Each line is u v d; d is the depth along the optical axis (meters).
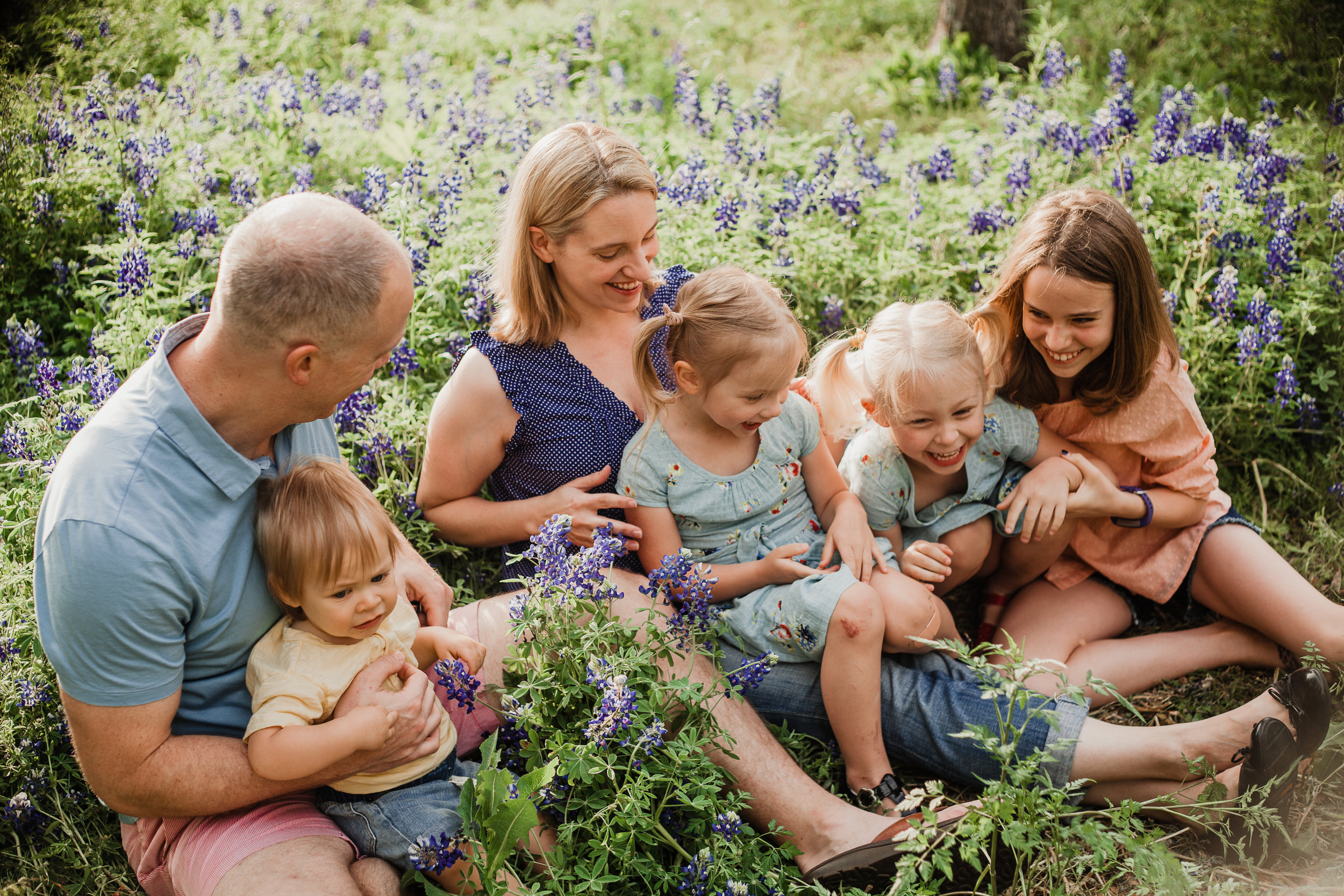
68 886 2.68
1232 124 5.30
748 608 3.06
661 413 3.10
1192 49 7.27
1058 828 2.44
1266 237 4.76
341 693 2.45
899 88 7.57
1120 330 3.15
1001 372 3.34
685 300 2.94
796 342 2.89
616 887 2.55
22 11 6.77
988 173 5.39
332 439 2.80
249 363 2.23
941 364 2.98
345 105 6.18
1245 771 2.60
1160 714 3.29
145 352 3.70
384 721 2.38
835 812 2.69
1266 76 6.80
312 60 7.65
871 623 2.86
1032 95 6.32
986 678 2.55
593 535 2.78
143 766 2.28
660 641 2.66
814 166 5.32
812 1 9.17
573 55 7.32
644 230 3.00
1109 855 2.32
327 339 2.21
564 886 2.48
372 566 2.40
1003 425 3.32
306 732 2.33
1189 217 4.79
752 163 5.31
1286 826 2.81
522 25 8.38
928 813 2.35
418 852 2.36
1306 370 4.41
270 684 2.38
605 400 3.15
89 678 2.19
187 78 6.16
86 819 2.80
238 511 2.36
